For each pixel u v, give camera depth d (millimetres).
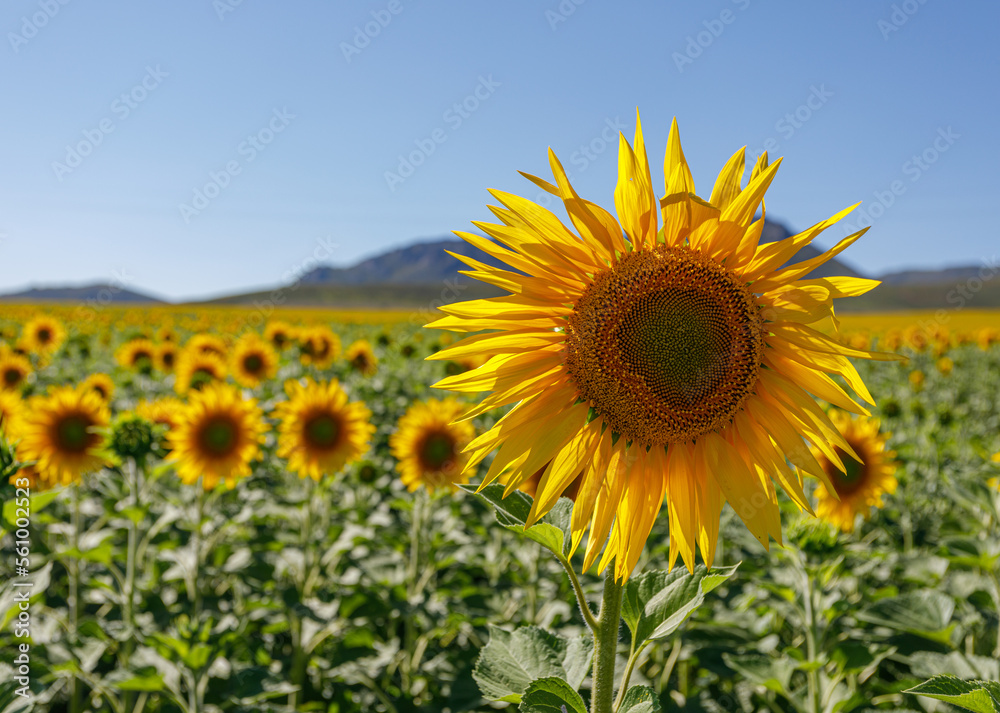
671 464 458
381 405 2402
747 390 450
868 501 1033
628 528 447
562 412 450
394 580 1057
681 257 450
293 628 983
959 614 946
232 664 909
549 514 477
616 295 443
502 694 459
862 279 431
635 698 421
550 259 438
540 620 998
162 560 1080
